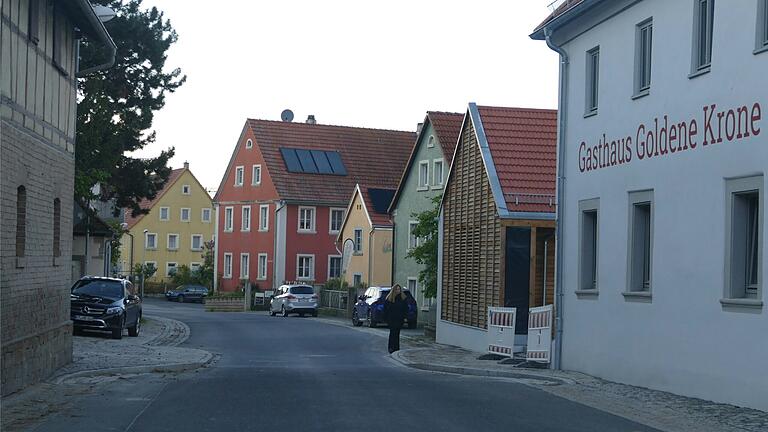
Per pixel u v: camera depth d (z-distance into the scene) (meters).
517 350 26.22
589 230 21.19
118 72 43.59
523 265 28.02
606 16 19.91
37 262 17.28
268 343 33.28
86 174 33.09
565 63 21.98
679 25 17.00
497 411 14.07
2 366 14.78
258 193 71.94
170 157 45.44
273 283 69.56
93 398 15.32
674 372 16.83
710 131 15.83
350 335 38.41
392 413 13.66
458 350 29.75
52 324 18.69
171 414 13.46
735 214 15.17
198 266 98.75
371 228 59.69
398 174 73.00
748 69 14.77
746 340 14.62
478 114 30.47
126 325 31.89
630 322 18.59
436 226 39.44
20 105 15.87
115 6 43.31
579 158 21.28
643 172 18.23
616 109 19.48
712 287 15.63
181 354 24.94
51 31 18.09
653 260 17.70
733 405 14.94
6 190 14.98
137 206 46.41
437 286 35.59
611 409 14.59
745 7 14.88
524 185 28.64
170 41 44.75
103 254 41.19
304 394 15.99
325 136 74.06
